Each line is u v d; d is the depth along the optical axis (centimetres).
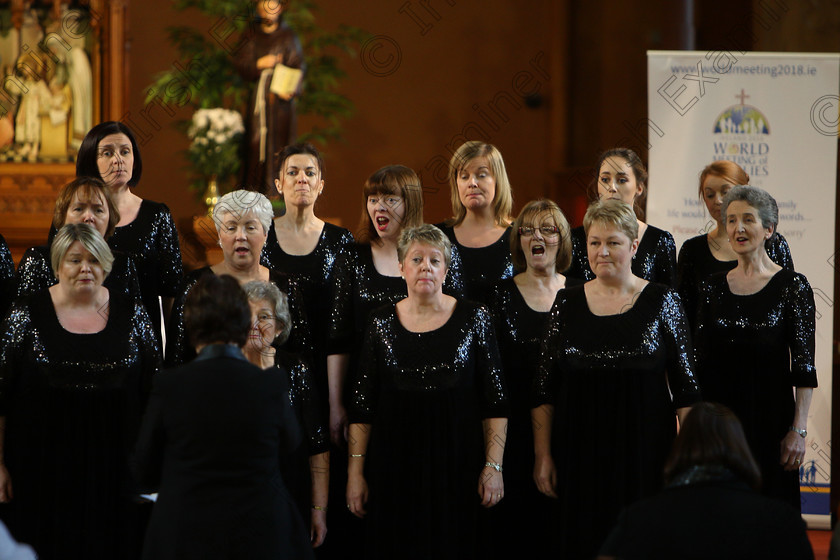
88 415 905
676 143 1398
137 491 919
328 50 2186
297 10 1931
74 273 900
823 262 1370
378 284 1028
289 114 1803
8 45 1905
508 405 955
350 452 965
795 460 1001
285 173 1117
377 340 954
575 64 1945
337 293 1041
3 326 909
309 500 943
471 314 959
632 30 1898
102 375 905
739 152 1390
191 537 739
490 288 1045
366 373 960
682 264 1170
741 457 681
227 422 754
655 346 909
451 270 1014
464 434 939
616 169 1138
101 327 917
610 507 905
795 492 1020
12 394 910
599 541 909
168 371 781
